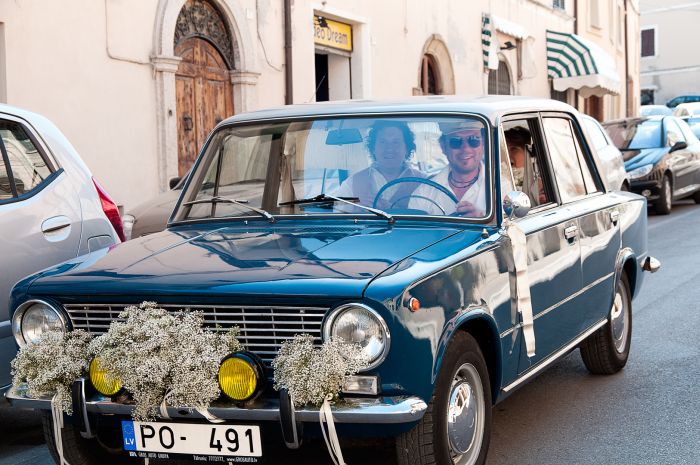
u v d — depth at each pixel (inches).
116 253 173.2
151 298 151.1
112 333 146.9
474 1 928.9
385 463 178.5
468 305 157.6
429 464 149.3
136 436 149.9
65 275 161.3
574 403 226.1
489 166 180.4
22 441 212.4
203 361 142.4
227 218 190.4
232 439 145.0
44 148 230.1
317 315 143.2
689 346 279.6
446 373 151.6
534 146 207.2
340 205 183.0
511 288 174.4
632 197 263.3
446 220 176.2
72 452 166.9
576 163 234.1
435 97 205.5
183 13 538.6
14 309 161.6
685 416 212.8
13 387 157.9
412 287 143.3
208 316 149.3
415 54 808.9
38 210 220.1
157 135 514.6
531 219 193.9
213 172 200.7
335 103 206.4
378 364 139.9
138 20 499.2
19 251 212.1
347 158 188.2
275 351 146.1
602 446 193.5
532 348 181.5
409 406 140.0
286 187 189.9
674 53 2249.0
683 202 832.3
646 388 236.8
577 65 1143.6
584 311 218.2
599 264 227.5
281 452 184.9
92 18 470.3
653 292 369.7
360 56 729.0
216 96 571.2
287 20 627.2
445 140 185.0
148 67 507.8
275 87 621.6
